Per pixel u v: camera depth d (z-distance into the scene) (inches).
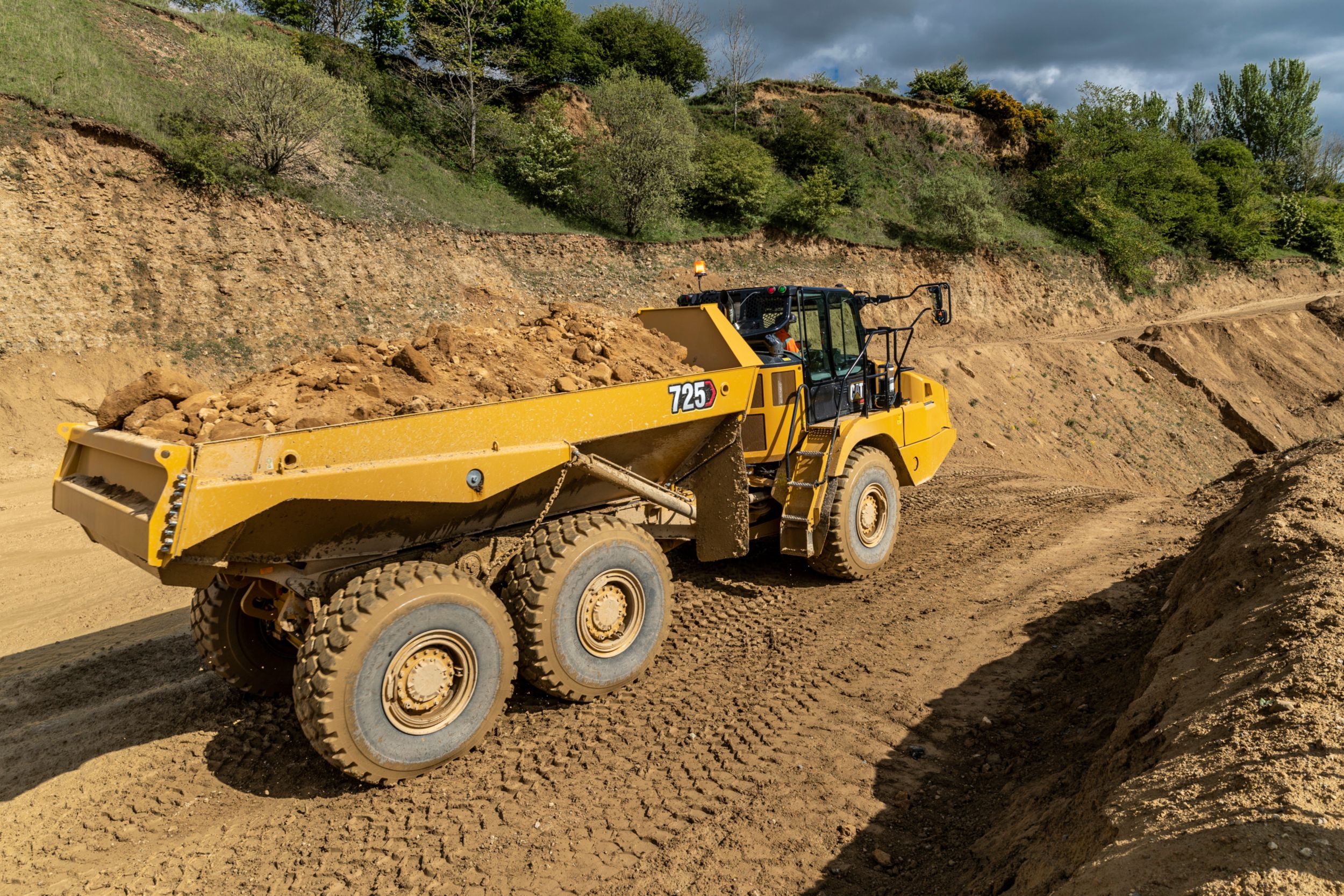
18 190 633.0
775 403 248.5
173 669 224.1
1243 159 1963.6
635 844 137.6
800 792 149.9
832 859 131.2
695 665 209.8
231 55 795.4
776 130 1471.5
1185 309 1566.2
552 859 134.5
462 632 163.0
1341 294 1643.7
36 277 624.1
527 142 1111.6
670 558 298.0
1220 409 1109.1
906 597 252.7
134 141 704.4
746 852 133.7
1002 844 124.2
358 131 949.8
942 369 907.4
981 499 400.2
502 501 184.4
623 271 1064.2
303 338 741.9
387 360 188.9
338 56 1048.2
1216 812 90.7
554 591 179.2
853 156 1476.4
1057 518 350.9
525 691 198.1
